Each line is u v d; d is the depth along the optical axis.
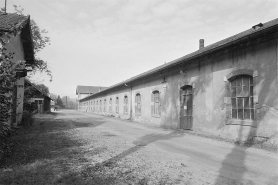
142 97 17.86
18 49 11.40
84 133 10.59
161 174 4.66
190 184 4.17
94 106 41.50
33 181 3.97
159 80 15.09
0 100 4.77
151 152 6.71
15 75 5.11
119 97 24.52
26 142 7.54
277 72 7.16
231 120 8.95
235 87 9.01
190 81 11.70
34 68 20.64
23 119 13.07
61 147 6.95
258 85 7.81
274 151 6.96
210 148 7.46
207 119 10.32
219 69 9.69
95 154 6.20
